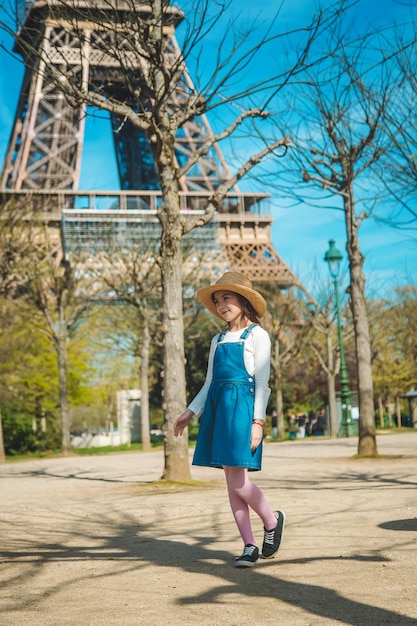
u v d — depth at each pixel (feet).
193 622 10.71
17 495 37.78
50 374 135.33
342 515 23.06
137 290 107.76
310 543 17.80
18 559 17.66
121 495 34.71
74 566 16.31
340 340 118.83
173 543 19.21
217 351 15.80
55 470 63.67
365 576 13.46
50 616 11.43
